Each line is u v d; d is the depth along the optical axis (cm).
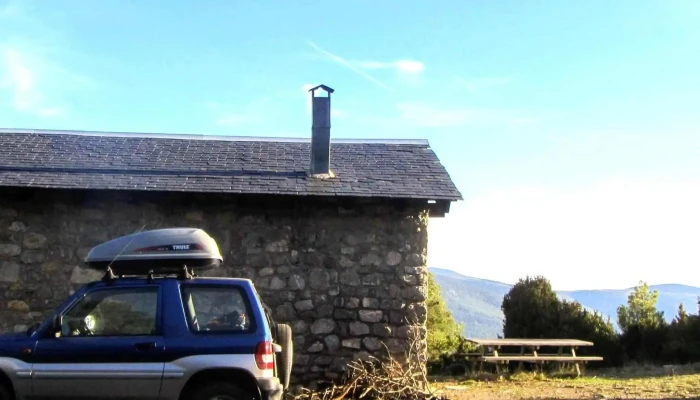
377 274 1052
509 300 1767
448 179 1111
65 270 1027
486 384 1233
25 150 1142
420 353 1038
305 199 1046
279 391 697
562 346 1434
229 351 686
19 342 686
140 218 1046
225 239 1046
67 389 677
